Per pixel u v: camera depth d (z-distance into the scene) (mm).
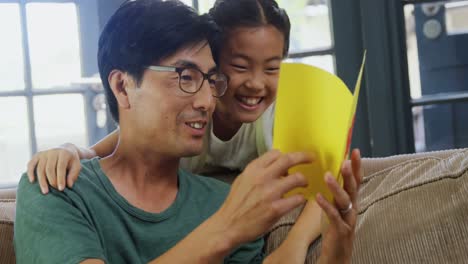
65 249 1179
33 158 1344
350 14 2367
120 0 2475
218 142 1684
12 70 2455
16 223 1265
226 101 1589
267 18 1535
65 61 2484
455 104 2484
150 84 1289
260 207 1028
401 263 1415
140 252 1316
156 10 1291
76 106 2504
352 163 1039
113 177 1359
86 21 2480
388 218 1458
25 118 2473
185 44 1282
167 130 1296
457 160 1504
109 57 1336
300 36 2445
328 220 1164
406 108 2381
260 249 1493
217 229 1066
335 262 1124
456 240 1402
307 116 1021
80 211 1266
